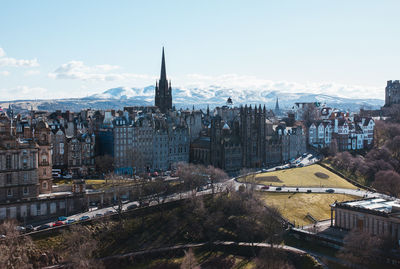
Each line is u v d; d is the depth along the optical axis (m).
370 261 159.25
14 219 181.12
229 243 189.25
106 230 184.38
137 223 194.25
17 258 154.88
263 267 165.12
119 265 170.62
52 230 174.38
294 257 175.00
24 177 193.12
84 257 162.00
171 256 178.88
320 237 183.75
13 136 190.50
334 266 164.62
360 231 170.25
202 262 175.50
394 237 171.75
